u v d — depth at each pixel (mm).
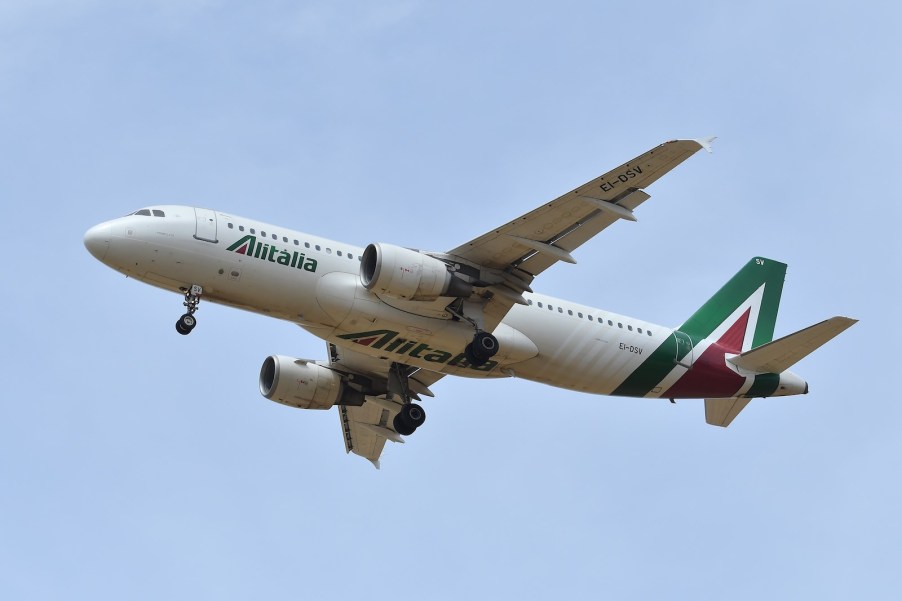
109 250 58750
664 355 69875
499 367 66312
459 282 61188
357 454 79188
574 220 59750
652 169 56688
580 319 67562
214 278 59938
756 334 76000
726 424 76938
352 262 62469
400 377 69250
